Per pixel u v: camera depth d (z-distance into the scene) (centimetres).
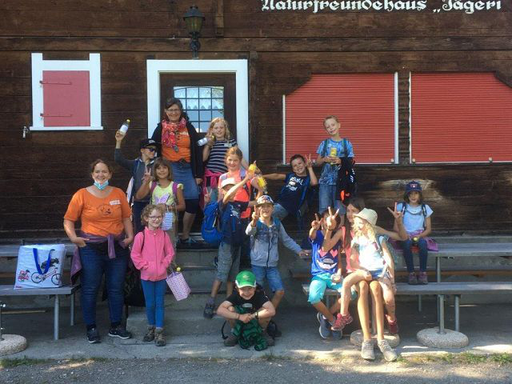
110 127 759
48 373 525
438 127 787
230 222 617
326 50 776
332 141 734
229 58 770
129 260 619
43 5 748
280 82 774
